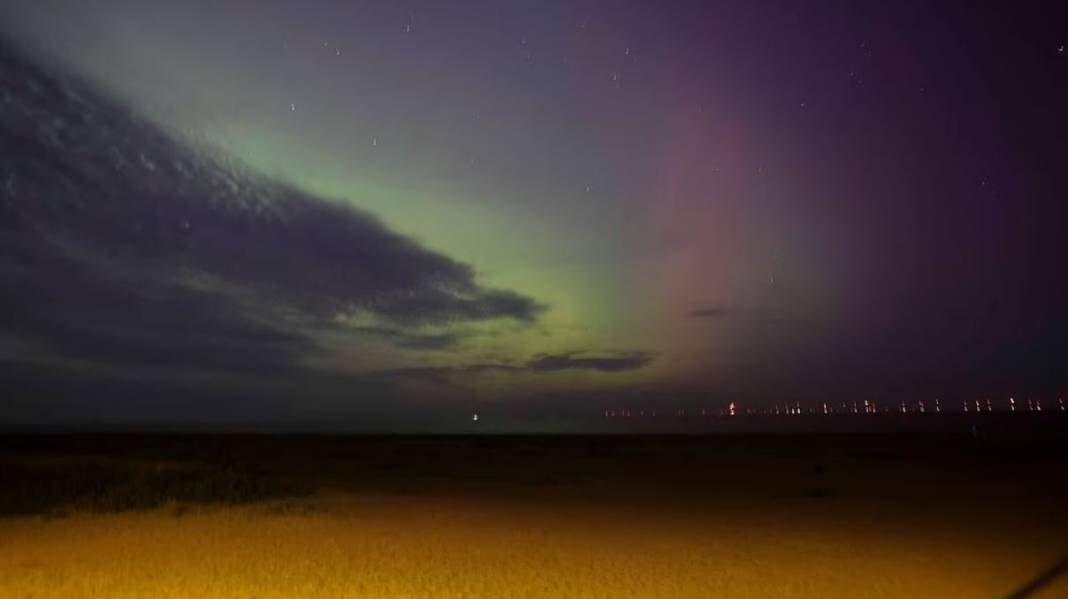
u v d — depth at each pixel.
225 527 14.90
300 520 15.98
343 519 16.27
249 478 22.72
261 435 82.94
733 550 12.62
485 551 12.48
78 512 16.88
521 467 32.69
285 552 12.20
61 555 11.83
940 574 10.68
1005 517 16.62
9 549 12.36
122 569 10.74
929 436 62.12
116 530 14.43
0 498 17.97
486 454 43.03
